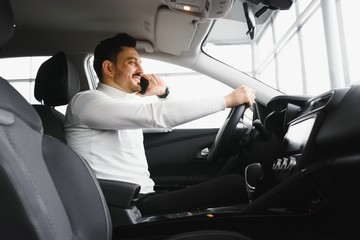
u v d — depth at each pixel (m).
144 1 1.64
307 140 1.04
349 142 0.92
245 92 1.27
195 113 1.22
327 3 4.72
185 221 1.09
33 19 1.79
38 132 0.78
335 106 1.00
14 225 0.61
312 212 1.03
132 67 1.55
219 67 2.03
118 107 1.26
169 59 2.06
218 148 1.40
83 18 1.80
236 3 1.82
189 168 2.14
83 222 0.85
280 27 6.98
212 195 1.37
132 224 1.10
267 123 1.55
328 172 1.01
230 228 1.07
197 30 1.77
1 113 0.61
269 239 1.06
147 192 1.43
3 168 0.59
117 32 1.91
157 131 2.13
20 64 2.96
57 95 1.55
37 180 0.67
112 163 1.35
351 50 4.56
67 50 2.03
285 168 1.15
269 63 7.70
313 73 5.71
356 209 1.01
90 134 1.36
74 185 0.86
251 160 1.59
